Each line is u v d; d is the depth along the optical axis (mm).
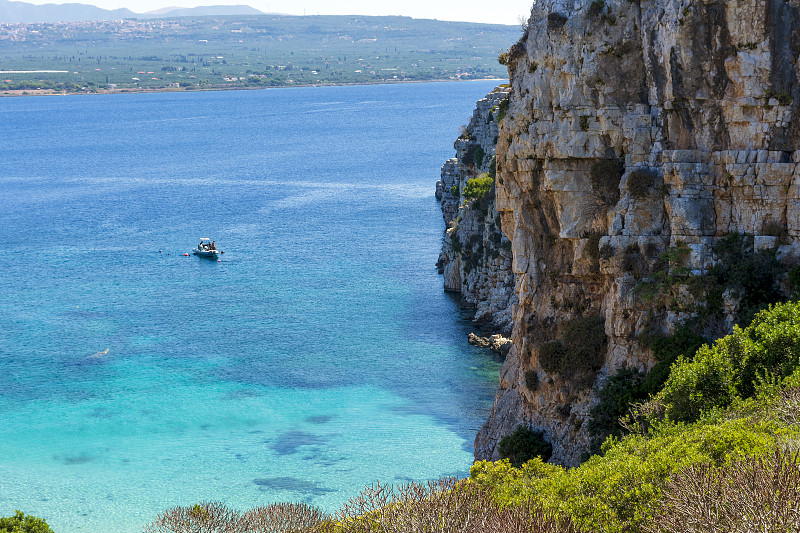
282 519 51250
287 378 87188
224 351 96750
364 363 90688
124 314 114000
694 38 47875
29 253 156375
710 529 25234
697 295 47500
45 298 123688
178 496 60938
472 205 113625
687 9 47656
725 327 47031
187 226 179625
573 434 52281
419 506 32344
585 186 52312
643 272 50156
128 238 169000
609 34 51094
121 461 68062
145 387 85688
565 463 51719
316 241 157375
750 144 47469
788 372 39781
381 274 130375
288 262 141625
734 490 26047
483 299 109562
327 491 60594
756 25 46344
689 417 41438
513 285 102250
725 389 41344
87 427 75688
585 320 53156
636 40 50812
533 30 53688
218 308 115500
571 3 51938
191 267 141500
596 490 33125
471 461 65250
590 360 52500
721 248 47875
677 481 29453
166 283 131000
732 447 31594
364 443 69688
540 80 53094
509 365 62031
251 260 144750
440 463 65062
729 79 47781
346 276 130000
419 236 157375
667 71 48906
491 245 105312
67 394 84312
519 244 55969
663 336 48750
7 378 89312
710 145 48656
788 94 46406
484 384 83375
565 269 54500
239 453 68562
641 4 50594
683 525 26219
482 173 121500
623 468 33688
